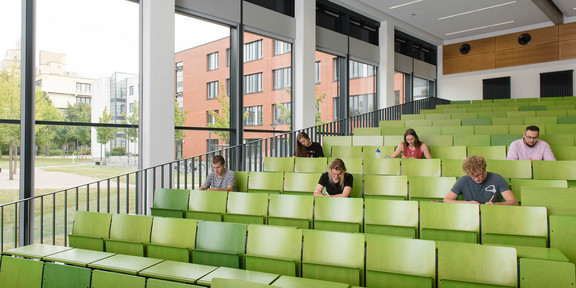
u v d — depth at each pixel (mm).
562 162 4211
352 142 6531
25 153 4816
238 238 2854
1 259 2787
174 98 6035
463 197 3820
